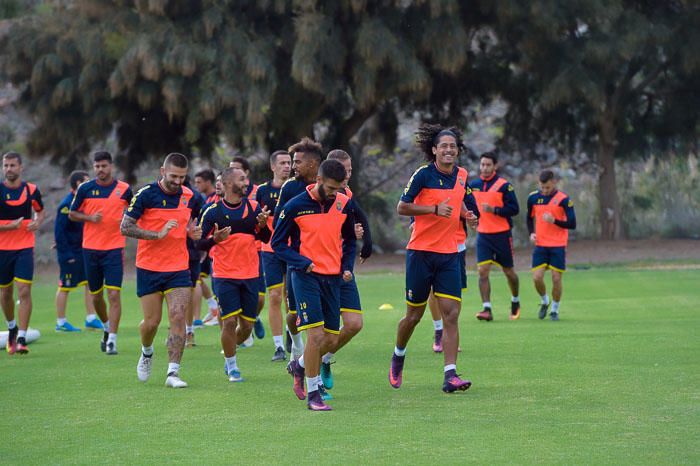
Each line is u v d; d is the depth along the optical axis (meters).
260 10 93.50
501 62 105.38
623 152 112.31
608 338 39.69
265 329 47.69
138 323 51.81
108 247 39.53
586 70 95.44
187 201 32.28
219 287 32.03
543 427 23.27
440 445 21.56
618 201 111.38
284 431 23.50
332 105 99.38
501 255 47.59
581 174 132.50
